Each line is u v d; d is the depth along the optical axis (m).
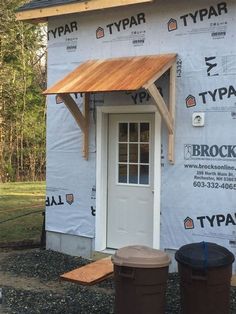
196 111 5.43
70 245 6.48
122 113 6.08
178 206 5.57
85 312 4.46
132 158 6.08
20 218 9.12
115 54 6.04
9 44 16.83
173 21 5.59
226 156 5.25
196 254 3.99
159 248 5.70
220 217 5.30
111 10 6.04
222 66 5.27
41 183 15.80
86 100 6.19
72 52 6.40
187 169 5.50
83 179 6.34
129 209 6.09
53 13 6.16
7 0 16.39
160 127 5.67
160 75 5.35
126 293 3.90
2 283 5.31
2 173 17.33
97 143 6.18
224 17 5.25
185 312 4.06
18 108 17.38
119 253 3.97
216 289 3.95
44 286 5.22
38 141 17.80
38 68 18.42
